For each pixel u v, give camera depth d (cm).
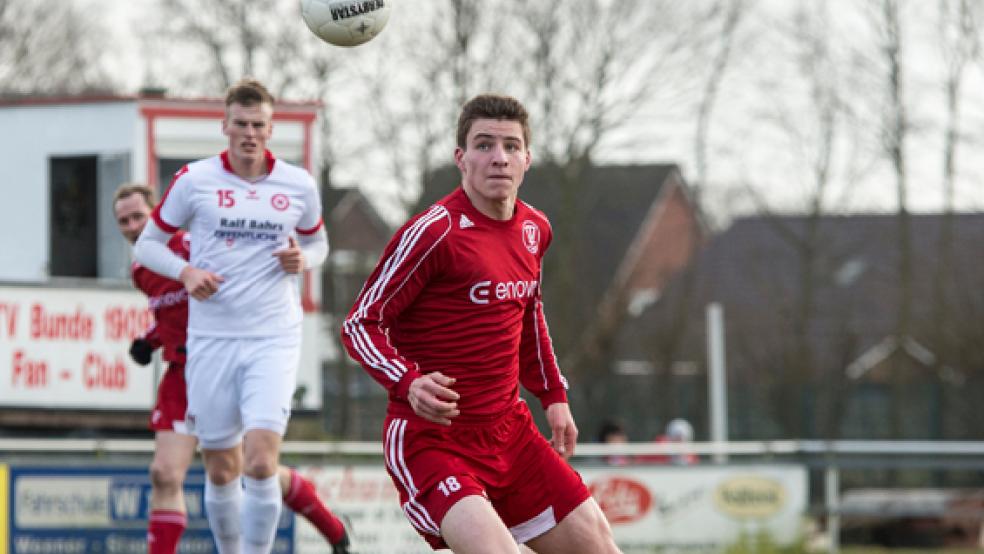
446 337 2167
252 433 2870
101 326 5484
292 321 2961
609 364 12156
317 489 4569
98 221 6234
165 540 3092
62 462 4175
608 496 5038
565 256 11494
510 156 2133
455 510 2078
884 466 5406
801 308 12888
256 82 2909
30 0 13225
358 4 2697
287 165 2958
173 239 3119
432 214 2141
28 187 6344
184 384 3130
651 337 12606
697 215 13925
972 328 11694
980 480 8231
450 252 2134
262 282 2912
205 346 2912
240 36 10812
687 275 14575
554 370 2358
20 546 4112
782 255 15338
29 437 5366
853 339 12094
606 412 11188
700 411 11419
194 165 2903
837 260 13775
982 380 10688
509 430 2195
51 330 5375
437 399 2061
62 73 13275
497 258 2166
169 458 3111
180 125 6047
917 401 10919
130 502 4247
